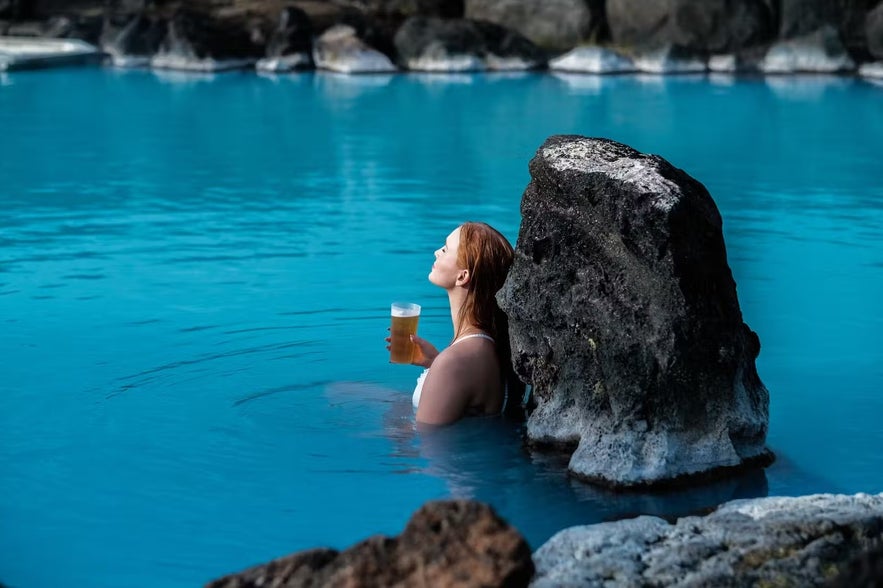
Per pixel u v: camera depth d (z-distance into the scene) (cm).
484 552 250
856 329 596
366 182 1018
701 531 334
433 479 403
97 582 334
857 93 1631
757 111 1462
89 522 370
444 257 455
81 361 531
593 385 407
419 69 1916
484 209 905
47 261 738
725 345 396
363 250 769
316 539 361
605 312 400
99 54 1984
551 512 377
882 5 1842
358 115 1431
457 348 448
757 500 356
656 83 1750
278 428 448
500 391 454
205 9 2122
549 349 421
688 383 394
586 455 403
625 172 399
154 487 396
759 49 1895
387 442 433
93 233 823
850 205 930
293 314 611
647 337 391
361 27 1961
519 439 435
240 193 975
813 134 1297
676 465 395
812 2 1877
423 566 253
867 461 421
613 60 1889
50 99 1567
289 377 508
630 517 374
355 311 617
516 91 1655
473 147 1195
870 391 499
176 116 1428
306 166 1100
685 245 387
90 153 1173
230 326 589
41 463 415
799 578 304
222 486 397
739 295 668
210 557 349
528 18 2009
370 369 520
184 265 726
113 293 657
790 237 820
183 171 1073
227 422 454
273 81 1786
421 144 1219
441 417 444
